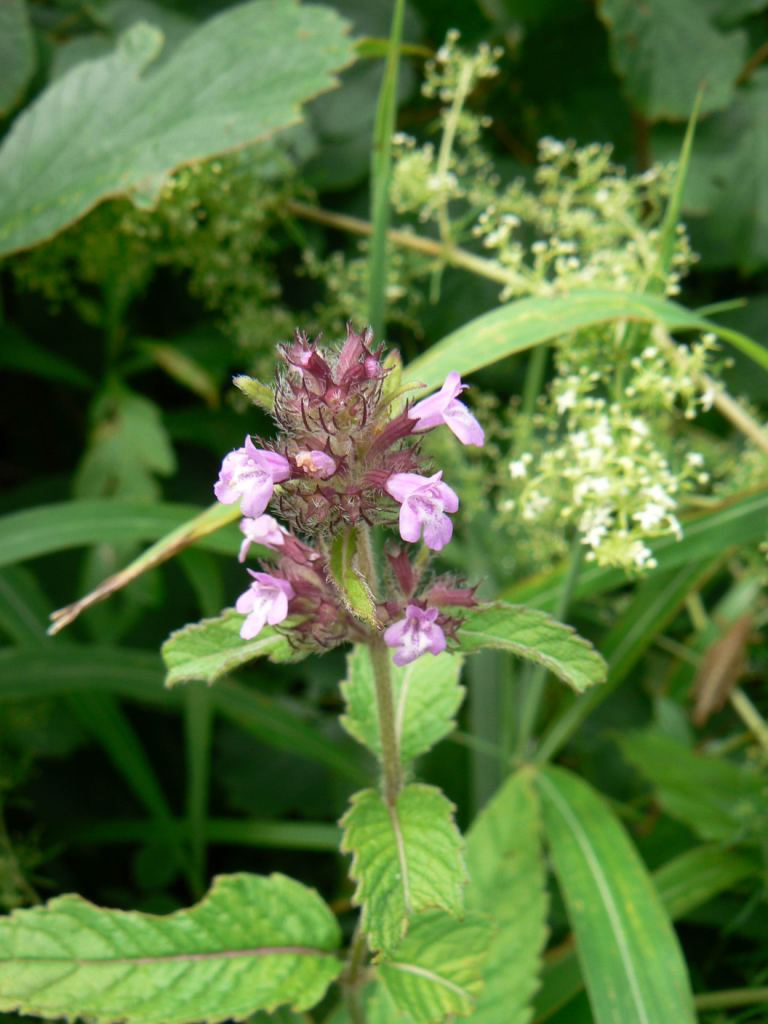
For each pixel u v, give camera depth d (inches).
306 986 6.6
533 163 12.5
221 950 6.6
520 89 12.3
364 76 12.0
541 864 8.2
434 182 10.2
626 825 10.6
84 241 10.8
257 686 11.5
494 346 8.0
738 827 9.3
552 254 9.5
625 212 10.1
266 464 5.5
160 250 11.1
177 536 7.5
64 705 11.0
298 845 10.4
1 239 10.0
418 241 10.7
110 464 10.8
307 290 12.4
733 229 11.4
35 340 12.5
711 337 8.7
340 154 11.9
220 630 6.4
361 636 6.3
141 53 10.4
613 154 12.2
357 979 7.0
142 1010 6.3
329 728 11.4
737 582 10.9
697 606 10.9
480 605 6.2
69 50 11.6
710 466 10.4
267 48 10.1
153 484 10.7
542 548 9.6
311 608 6.1
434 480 5.6
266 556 9.2
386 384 6.0
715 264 11.6
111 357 11.4
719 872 9.1
